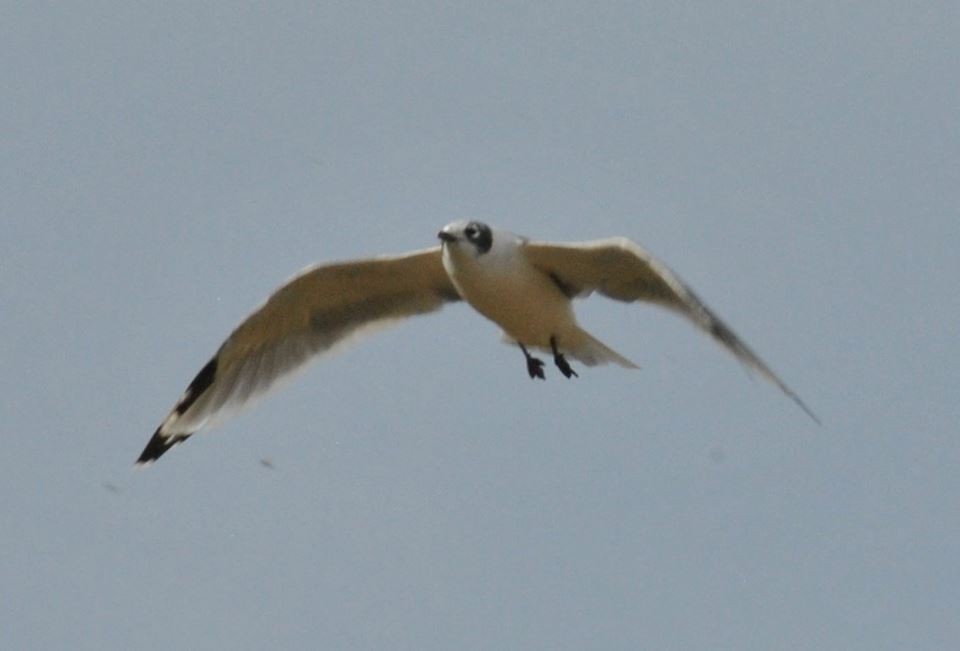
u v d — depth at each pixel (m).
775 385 11.66
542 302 13.58
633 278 13.30
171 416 14.73
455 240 13.27
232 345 14.49
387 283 14.28
